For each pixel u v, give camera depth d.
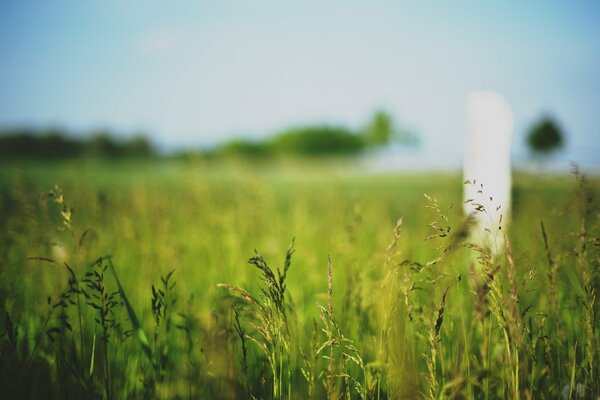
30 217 2.75
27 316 2.20
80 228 3.22
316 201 6.43
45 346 2.02
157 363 1.72
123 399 1.75
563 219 2.63
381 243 3.09
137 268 3.00
